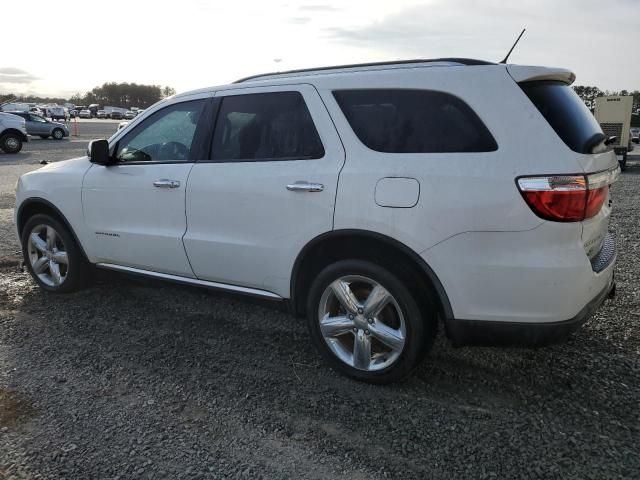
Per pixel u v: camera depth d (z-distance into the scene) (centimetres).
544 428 284
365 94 322
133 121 429
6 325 422
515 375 339
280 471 253
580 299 280
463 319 293
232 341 396
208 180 368
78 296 488
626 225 808
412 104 307
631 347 375
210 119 384
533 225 270
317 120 333
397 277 306
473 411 300
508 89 285
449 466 256
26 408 304
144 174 404
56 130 2934
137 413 300
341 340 341
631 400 309
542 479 246
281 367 355
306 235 328
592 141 290
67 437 278
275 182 338
